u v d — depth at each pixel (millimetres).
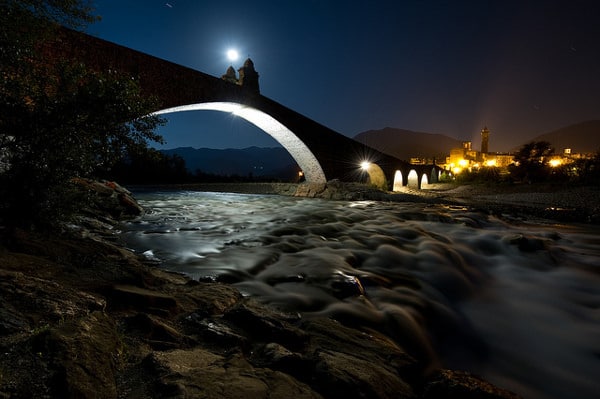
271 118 23438
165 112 17359
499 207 16797
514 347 3906
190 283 4219
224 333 2678
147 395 1718
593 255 7809
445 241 8453
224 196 25703
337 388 2057
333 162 30484
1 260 3146
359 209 15414
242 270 5332
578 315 4793
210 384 1806
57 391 1534
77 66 4730
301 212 14039
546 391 3162
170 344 2418
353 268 5863
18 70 4402
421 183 53000
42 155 4703
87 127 4598
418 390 2502
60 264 3680
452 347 3834
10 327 1937
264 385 1904
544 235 10203
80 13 5082
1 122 4242
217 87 18734
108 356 1943
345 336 3057
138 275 3873
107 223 8523
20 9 4418
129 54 13523
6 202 4715
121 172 34750
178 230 8797
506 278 6332
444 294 5199
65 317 2248
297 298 4238
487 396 2219
